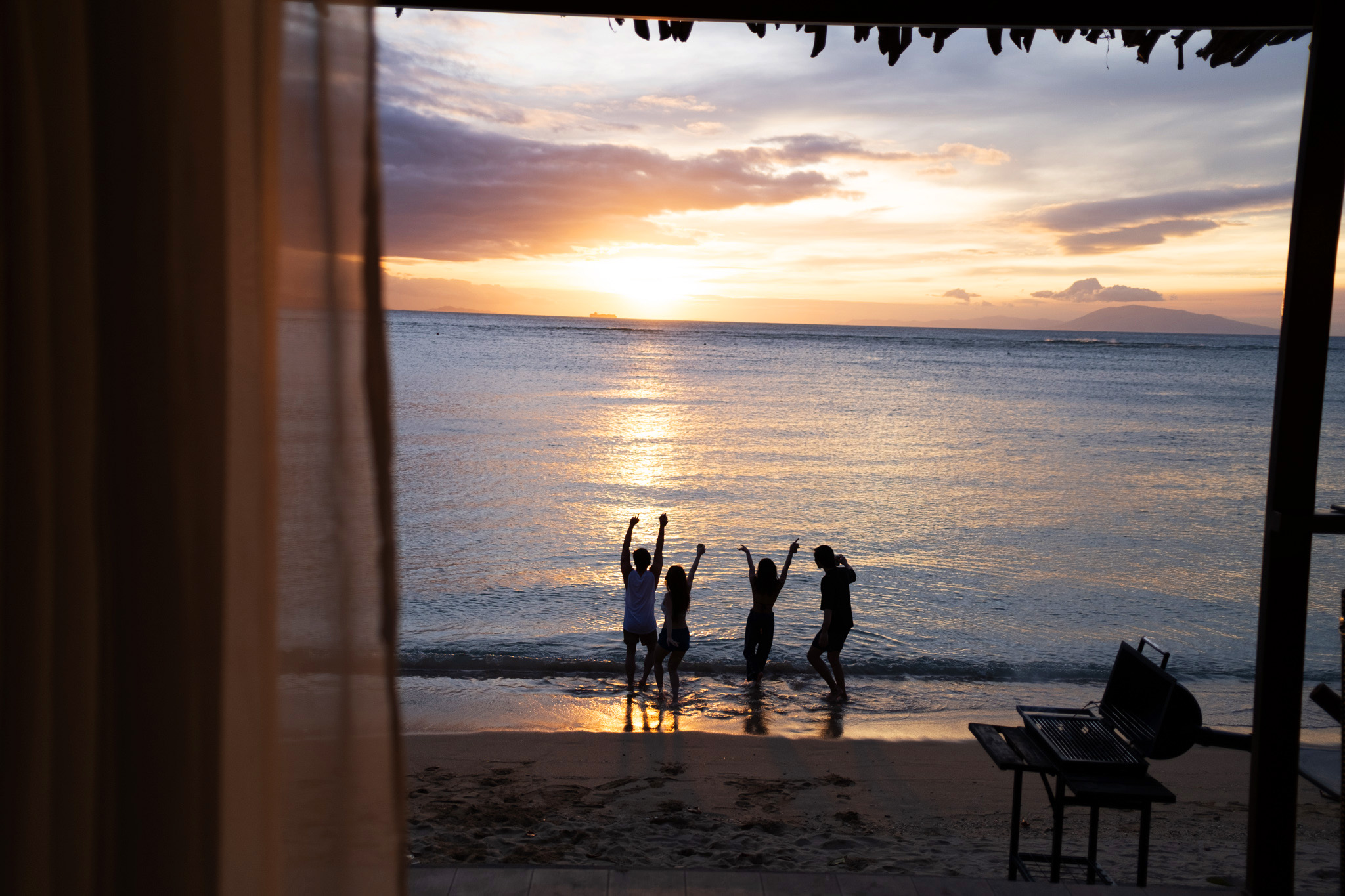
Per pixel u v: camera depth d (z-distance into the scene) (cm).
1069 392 5459
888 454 2719
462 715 759
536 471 2248
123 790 136
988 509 1903
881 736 713
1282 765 313
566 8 303
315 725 137
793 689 852
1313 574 1493
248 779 134
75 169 132
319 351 134
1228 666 983
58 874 139
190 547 135
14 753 139
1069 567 1433
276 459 134
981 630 1094
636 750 663
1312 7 301
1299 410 303
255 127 131
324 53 131
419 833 492
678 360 8156
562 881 314
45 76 131
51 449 136
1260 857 315
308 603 136
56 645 138
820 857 474
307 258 134
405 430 2972
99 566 137
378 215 132
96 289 134
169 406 133
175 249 132
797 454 2678
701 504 1884
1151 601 1245
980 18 306
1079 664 953
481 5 298
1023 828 534
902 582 1323
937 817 551
